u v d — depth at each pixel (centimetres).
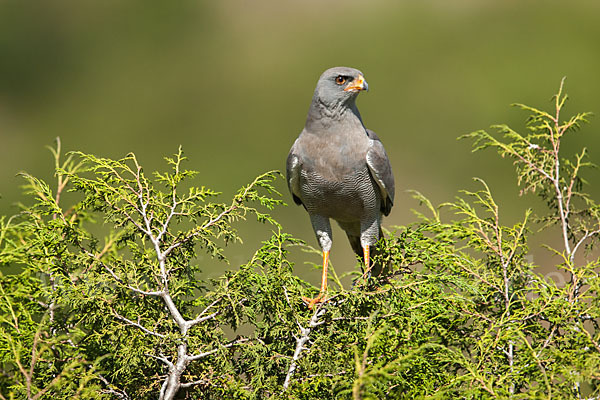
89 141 4219
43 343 693
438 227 838
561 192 928
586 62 4019
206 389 729
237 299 726
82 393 682
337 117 1023
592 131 3162
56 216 769
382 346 721
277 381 740
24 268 755
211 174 3859
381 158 1040
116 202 757
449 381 690
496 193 2980
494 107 3909
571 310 741
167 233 766
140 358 714
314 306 752
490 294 824
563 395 652
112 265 748
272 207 762
